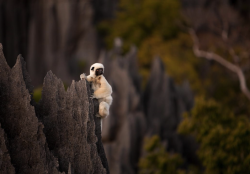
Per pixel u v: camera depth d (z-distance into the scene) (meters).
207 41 115.19
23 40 109.06
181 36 120.81
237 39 112.44
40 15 108.00
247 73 108.31
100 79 17.33
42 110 16.33
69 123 16.17
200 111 34.88
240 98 104.94
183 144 62.12
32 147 14.88
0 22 105.00
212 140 31.61
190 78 103.81
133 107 61.59
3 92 15.20
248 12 127.06
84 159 15.86
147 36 124.50
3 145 14.26
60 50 107.19
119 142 56.69
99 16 121.69
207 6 129.38
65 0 107.19
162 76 71.06
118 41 95.12
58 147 16.05
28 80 16.05
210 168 31.11
